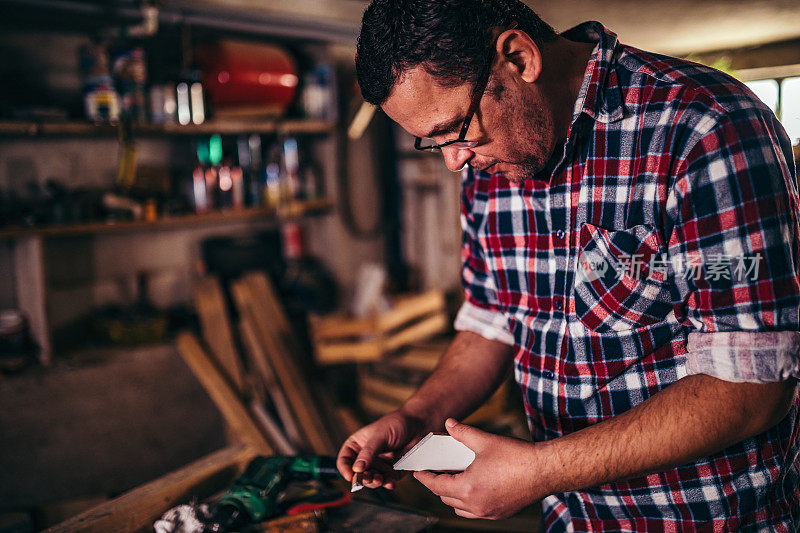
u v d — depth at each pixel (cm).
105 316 303
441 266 393
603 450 90
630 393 106
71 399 264
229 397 290
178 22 286
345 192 375
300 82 352
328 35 304
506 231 118
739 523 102
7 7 263
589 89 98
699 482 103
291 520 133
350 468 116
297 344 321
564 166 106
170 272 338
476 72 91
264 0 241
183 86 296
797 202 90
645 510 108
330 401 319
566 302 110
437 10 89
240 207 333
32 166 290
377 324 308
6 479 246
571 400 112
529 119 97
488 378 130
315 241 385
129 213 294
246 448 163
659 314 101
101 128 276
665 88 94
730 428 86
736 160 86
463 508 96
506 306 125
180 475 149
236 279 326
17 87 279
